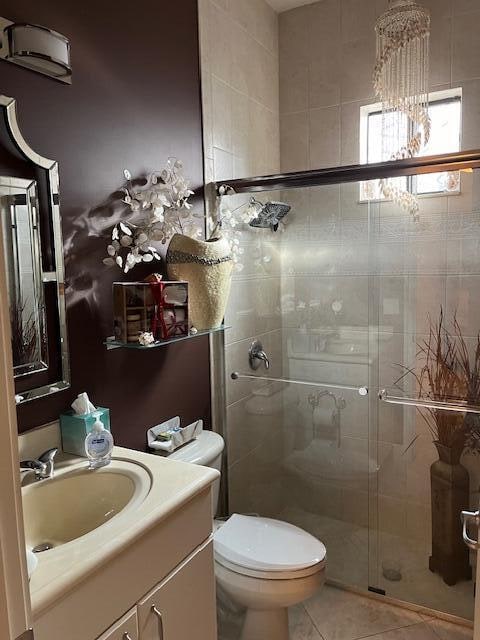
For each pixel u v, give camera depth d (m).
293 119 2.58
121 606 1.03
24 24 1.26
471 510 2.07
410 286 2.15
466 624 1.94
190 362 2.03
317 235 2.28
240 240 2.22
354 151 2.44
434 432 2.16
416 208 2.09
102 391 1.59
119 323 1.54
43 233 1.37
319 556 1.65
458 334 2.08
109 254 1.55
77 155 1.47
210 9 2.05
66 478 1.31
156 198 1.66
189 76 1.95
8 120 1.25
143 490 1.21
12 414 0.55
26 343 1.33
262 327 2.40
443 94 2.25
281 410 2.49
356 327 2.28
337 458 2.40
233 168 2.24
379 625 1.95
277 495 2.55
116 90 1.60
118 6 1.60
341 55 2.43
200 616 1.30
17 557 0.56
